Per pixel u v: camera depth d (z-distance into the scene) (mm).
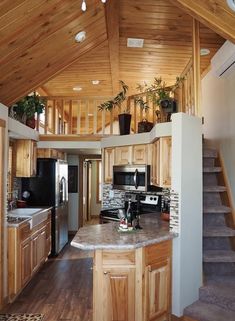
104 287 2543
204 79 5281
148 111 5160
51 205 5312
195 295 3061
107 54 4816
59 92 6898
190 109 3693
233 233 3486
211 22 2260
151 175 4227
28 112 4723
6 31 2504
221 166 4293
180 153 2984
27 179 5336
